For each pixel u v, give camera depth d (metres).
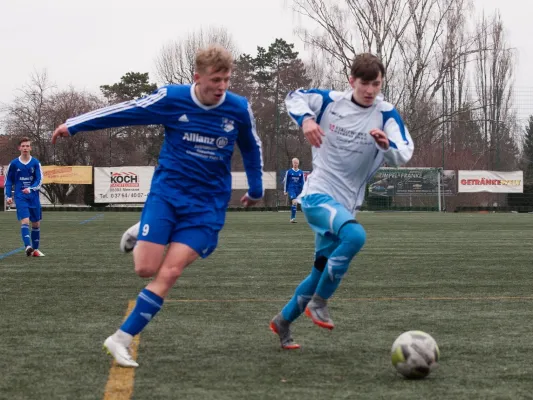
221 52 5.97
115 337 5.98
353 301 9.70
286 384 5.53
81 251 17.20
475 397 5.19
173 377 5.72
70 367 6.02
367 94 6.76
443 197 46.62
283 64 74.62
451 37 49.81
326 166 6.95
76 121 6.12
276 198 47.78
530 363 6.25
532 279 12.03
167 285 6.02
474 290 10.76
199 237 6.10
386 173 46.53
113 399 5.09
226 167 6.30
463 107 51.38
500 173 46.75
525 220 33.50
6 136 59.09
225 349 6.77
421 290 10.75
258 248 17.98
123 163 62.19
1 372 5.85
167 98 6.11
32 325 7.93
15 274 12.61
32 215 16.17
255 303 9.52
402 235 22.80
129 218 35.81
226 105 6.17
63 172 46.91
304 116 6.66
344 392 5.30
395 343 5.75
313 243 19.61
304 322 8.14
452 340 7.21
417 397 5.19
